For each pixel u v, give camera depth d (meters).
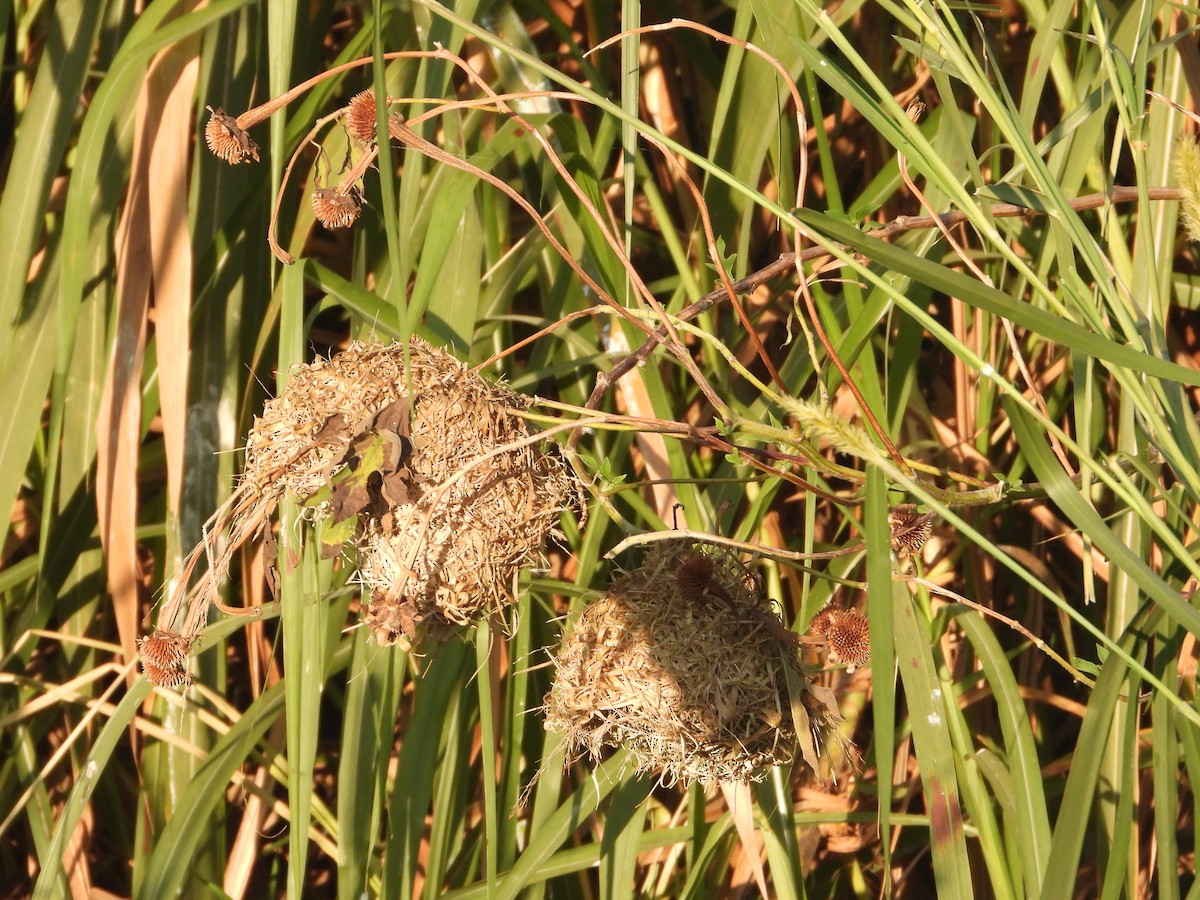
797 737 8.30
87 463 8.52
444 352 8.29
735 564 8.33
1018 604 8.59
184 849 8.45
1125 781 8.30
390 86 8.51
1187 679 8.48
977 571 8.56
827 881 8.62
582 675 8.32
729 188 8.49
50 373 8.51
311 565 8.38
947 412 8.65
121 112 8.51
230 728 8.52
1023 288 8.45
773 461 8.47
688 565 8.30
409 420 8.20
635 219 8.63
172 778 8.54
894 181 8.46
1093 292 8.41
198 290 8.51
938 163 8.22
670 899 8.57
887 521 8.17
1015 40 8.59
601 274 8.42
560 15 8.63
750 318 8.55
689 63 8.64
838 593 8.57
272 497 8.27
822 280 8.34
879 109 8.24
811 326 8.49
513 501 8.25
